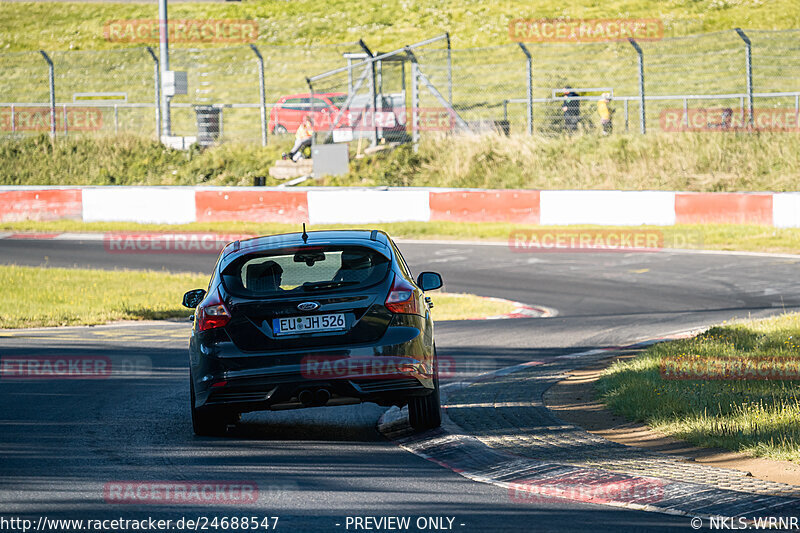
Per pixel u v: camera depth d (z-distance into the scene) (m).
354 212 103.75
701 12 185.00
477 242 93.88
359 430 31.16
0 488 23.36
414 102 123.62
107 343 52.69
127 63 184.12
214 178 124.19
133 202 108.44
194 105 133.25
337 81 162.75
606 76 153.38
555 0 196.75
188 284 76.62
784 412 28.98
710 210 93.56
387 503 21.97
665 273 74.38
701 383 34.53
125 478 24.41
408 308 28.23
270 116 137.12
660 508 21.09
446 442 28.05
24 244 99.06
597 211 96.19
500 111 142.88
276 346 27.53
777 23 176.50
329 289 27.92
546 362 43.97
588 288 69.94
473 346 49.38
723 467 24.41
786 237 86.81
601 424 30.61
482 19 188.88
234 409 28.00
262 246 29.17
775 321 49.91
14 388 39.12
